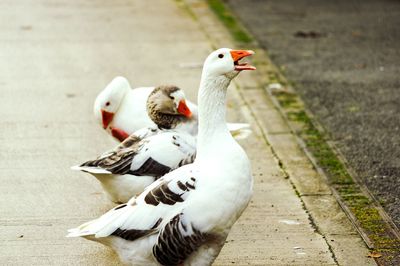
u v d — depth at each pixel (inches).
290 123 399.2
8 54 501.0
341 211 305.9
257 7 636.1
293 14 609.9
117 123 319.0
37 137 375.6
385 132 385.7
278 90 446.9
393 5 633.6
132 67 480.1
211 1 659.4
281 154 361.1
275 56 506.0
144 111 315.3
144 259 236.2
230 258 271.6
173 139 276.7
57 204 310.7
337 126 394.6
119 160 271.7
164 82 453.7
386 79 461.7
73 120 397.7
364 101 427.5
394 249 276.8
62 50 511.8
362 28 566.9
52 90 438.6
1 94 430.3
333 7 629.9
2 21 575.2
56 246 279.0
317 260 270.8
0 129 383.9
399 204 310.8
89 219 299.1
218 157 235.5
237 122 399.9
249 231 291.1
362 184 329.4
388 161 352.2
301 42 534.6
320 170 343.6
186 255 233.5
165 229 229.5
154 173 272.1
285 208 308.8
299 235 288.2
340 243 281.9
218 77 237.6
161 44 529.0
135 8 628.4
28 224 294.0
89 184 328.8
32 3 633.0
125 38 541.6
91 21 582.9
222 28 571.8
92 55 502.6
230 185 231.1
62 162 349.1
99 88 443.8
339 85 452.8
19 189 322.7
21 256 271.6
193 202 229.0
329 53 511.2
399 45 526.3
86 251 275.9
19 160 350.3
